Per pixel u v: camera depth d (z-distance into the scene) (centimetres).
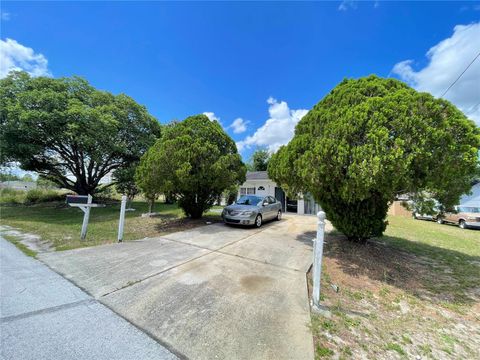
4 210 1305
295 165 532
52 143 1398
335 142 440
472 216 1202
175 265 432
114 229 784
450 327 274
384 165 371
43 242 586
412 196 509
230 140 968
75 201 614
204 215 1141
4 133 1160
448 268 480
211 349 204
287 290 341
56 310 260
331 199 560
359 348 222
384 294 356
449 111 379
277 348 209
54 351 191
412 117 372
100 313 258
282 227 884
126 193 1569
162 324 240
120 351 195
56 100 1238
